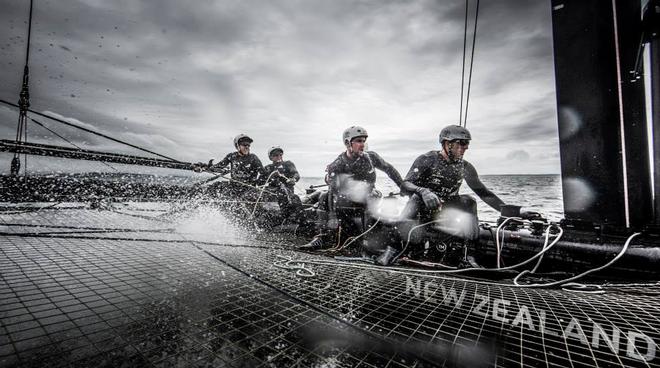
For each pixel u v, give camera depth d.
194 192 7.65
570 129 3.95
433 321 1.91
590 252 3.38
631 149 3.79
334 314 1.96
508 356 1.50
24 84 6.01
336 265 3.40
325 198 5.62
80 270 2.61
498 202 4.80
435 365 1.41
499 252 3.69
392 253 4.07
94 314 1.78
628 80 3.78
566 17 3.93
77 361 1.31
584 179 3.86
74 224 5.15
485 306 2.19
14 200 6.14
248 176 8.39
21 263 2.70
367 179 5.34
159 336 1.57
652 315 2.05
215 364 1.34
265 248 4.46
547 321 1.94
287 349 1.51
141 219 6.40
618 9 3.74
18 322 1.63
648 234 3.34
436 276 3.10
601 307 2.22
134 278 2.48
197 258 3.33
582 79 3.83
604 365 1.43
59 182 6.62
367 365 1.40
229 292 2.30
